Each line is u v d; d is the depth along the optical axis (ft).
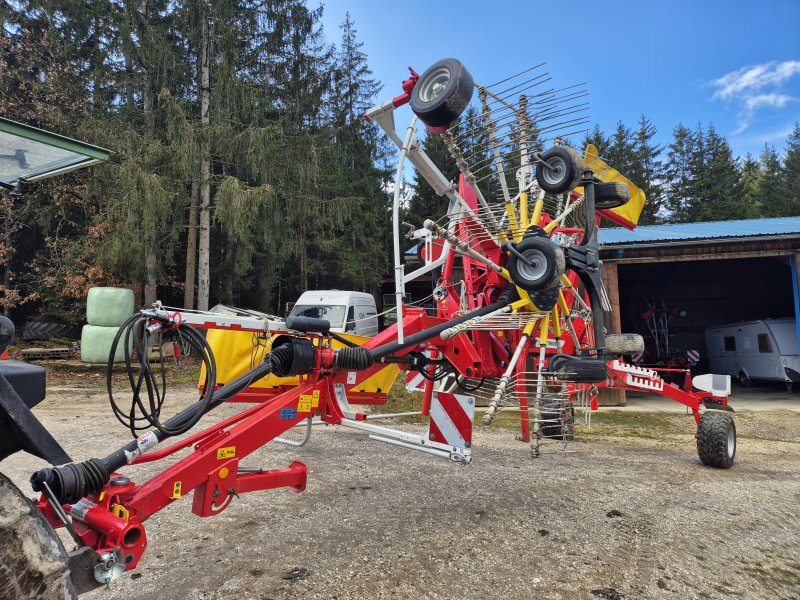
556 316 15.46
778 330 47.16
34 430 5.54
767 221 50.67
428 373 16.14
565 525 12.87
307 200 65.51
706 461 19.03
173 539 11.75
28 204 59.06
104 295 45.93
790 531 12.79
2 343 6.28
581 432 26.89
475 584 9.81
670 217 165.07
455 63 12.39
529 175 17.07
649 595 9.51
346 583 9.77
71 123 57.72
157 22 64.08
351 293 44.39
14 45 60.54
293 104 68.59
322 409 11.11
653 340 65.87
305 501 14.40
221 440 8.98
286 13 66.39
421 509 13.87
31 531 5.05
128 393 36.29
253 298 72.49
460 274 19.35
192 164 53.83
